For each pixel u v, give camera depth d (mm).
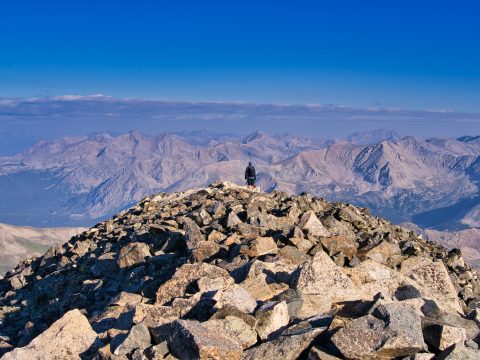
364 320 15992
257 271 24438
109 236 49031
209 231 35969
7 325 35750
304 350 16375
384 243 31609
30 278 49469
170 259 32812
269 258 26312
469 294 31859
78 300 32906
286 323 18891
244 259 27359
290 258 27094
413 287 25078
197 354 15930
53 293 38094
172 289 23766
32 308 37656
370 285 24812
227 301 20516
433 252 38844
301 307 20438
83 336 20297
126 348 17703
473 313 21531
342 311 20781
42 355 19547
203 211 40719
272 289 22688
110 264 36375
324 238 30391
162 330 17703
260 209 42812
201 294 21688
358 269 25969
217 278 23250
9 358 19422
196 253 30547
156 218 49844
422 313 20516
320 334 16578
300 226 34656
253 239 29375
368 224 42594
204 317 20188
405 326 15852
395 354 15180
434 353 16125
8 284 51094
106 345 18484
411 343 15078
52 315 33812
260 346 16797
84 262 40000
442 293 28125
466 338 16719
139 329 18156
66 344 19906
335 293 22641
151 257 33250
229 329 17719
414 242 39781
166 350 16969
